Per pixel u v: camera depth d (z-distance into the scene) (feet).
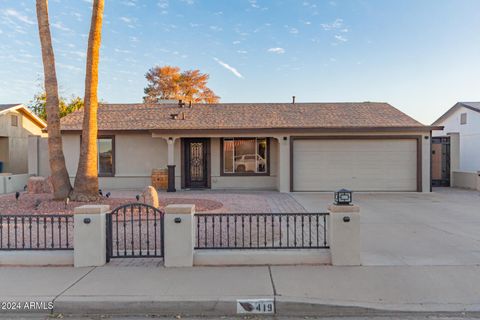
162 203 38.27
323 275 17.26
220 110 63.62
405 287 15.90
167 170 54.95
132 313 14.43
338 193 18.84
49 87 35.78
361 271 17.83
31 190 47.09
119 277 17.03
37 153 58.03
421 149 51.96
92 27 35.58
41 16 35.47
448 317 13.80
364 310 14.16
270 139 56.44
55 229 26.89
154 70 133.18
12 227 27.35
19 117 72.38
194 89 134.00
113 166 56.75
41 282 16.44
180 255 18.57
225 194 49.78
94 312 14.44
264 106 65.57
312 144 52.80
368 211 36.35
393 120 55.52
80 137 56.08
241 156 56.80
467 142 69.62
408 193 51.29
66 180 36.55
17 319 14.05
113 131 54.85
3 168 69.21
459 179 58.18
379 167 52.49
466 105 68.74
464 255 20.58
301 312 14.39
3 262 18.80
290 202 42.06
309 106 65.00
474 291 15.53
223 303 14.43
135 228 27.14
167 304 14.44
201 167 57.00
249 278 16.87
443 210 36.88
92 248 18.67
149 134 56.39
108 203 35.42
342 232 18.69
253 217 32.53
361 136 52.31
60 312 14.46
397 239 24.50
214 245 21.52
